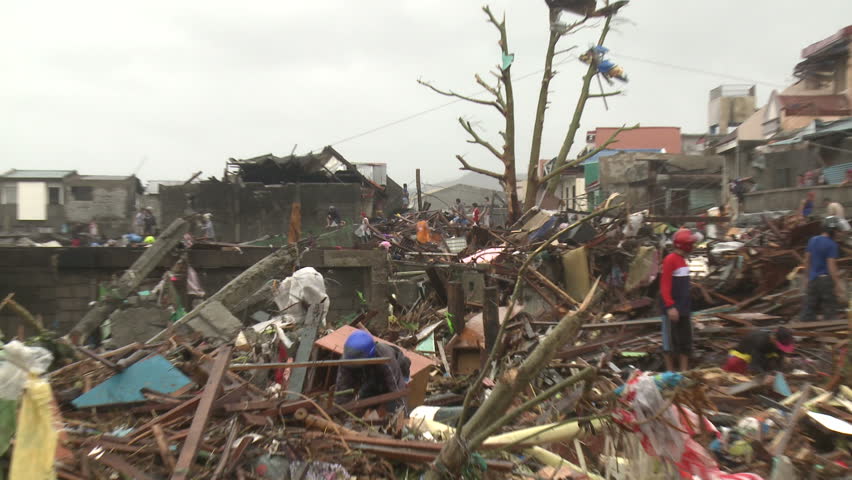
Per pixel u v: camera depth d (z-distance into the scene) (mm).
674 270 7352
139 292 9531
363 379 5465
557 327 2848
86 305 11211
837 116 30094
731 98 49406
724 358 8047
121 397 4891
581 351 8188
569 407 4891
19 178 34812
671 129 56844
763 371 6746
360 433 4246
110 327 8125
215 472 3611
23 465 3092
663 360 8039
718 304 11375
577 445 4355
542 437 3688
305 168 32938
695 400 3279
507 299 11562
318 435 4156
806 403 5320
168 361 5246
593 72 25859
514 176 25312
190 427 3896
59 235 24328
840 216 13664
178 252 11281
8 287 11078
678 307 7363
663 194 32750
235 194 29797
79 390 5141
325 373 6145
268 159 32500
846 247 11594
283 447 4031
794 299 10258
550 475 4012
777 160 26125
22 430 3129
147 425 4176
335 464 3891
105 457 3695
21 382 3238
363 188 36344
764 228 14617
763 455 4539
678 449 3322
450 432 4609
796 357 7656
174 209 29422
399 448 4023
